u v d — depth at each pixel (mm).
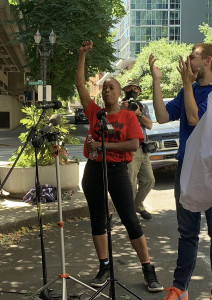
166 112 3619
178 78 46406
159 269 4703
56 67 30188
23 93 57750
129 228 4141
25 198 7574
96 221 4273
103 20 28016
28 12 28531
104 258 4328
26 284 4336
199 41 87562
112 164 4023
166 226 6500
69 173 7844
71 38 27109
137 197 6754
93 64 28312
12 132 35844
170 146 9703
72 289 4199
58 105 4020
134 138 4012
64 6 27469
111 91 4055
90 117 4160
